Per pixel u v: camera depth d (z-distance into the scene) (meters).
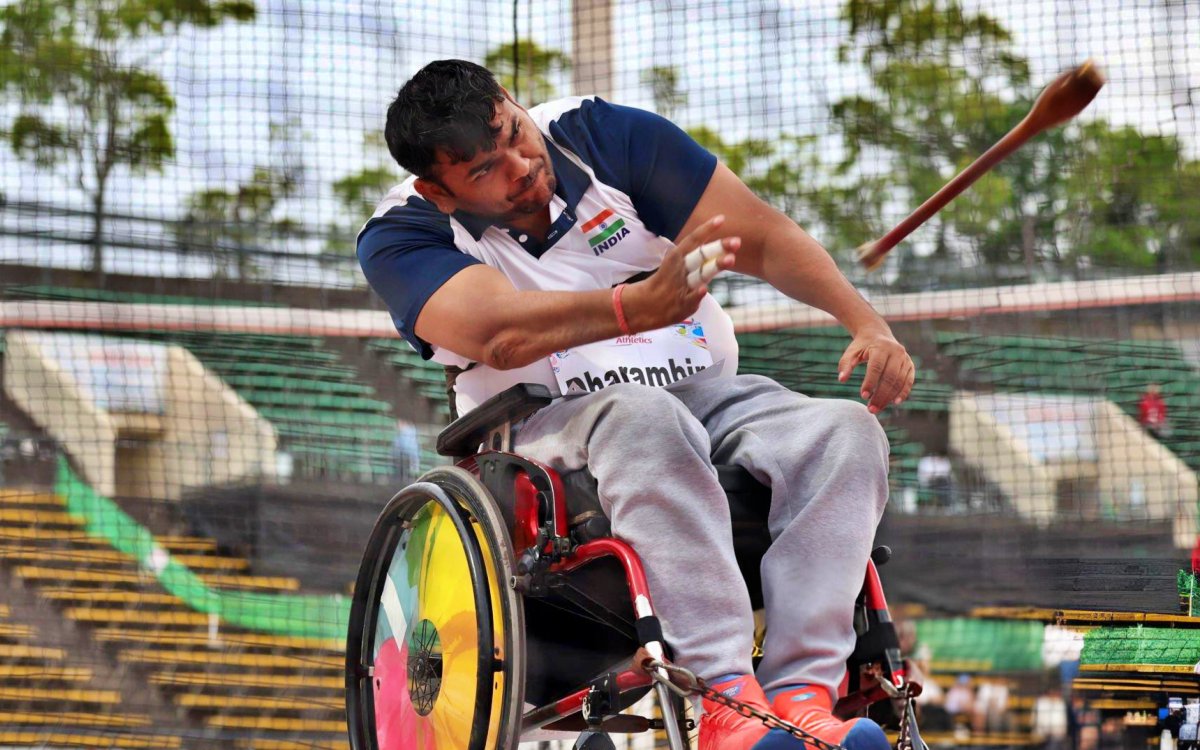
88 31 11.92
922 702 9.31
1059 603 9.47
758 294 11.03
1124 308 11.18
